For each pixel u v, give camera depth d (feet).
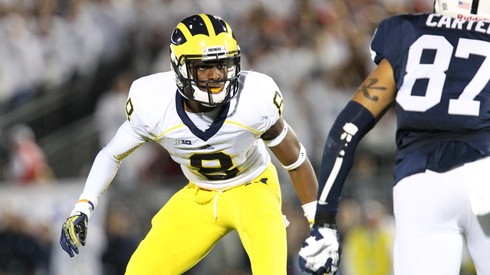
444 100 38.93
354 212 98.17
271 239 48.39
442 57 39.40
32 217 103.35
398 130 40.19
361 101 40.01
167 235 51.98
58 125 127.44
